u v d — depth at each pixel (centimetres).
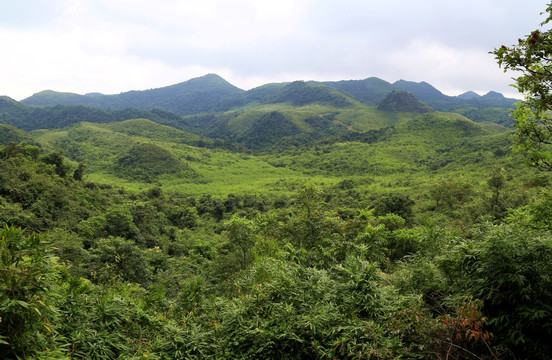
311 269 565
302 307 453
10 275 314
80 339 421
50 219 3347
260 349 392
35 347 339
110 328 480
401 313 363
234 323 458
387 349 345
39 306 336
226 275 1439
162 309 688
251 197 7212
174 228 4947
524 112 456
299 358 387
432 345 335
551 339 341
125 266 2148
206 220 5700
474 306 322
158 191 6650
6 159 4297
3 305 304
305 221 1012
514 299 353
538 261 367
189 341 452
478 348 344
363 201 5253
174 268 2641
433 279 493
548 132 439
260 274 624
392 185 7588
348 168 10894
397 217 1738
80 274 1944
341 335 398
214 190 8781
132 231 3634
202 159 12888
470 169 7588
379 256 830
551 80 371
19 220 2841
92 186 5166
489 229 447
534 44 358
